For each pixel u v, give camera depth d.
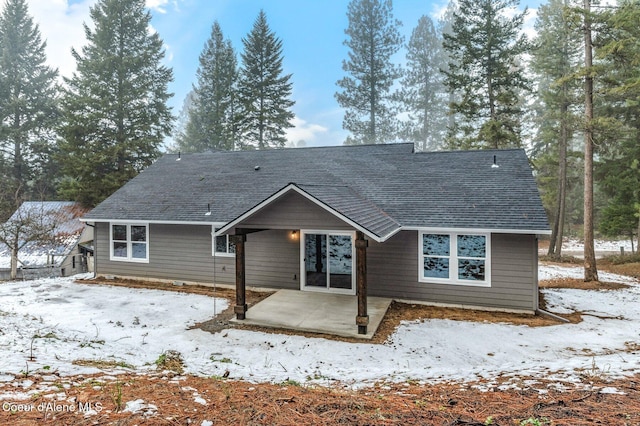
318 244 11.97
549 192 26.30
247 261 12.77
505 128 21.84
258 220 9.41
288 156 16.22
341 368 6.35
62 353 5.39
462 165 13.05
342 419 3.17
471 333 8.38
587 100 14.73
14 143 28.91
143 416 3.03
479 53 21.64
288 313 9.72
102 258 14.76
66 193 24.83
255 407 3.43
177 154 18.50
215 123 35.66
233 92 35.19
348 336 8.25
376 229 8.63
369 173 13.58
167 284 13.64
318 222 9.01
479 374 5.26
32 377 3.87
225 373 5.14
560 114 21.19
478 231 9.94
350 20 38.38
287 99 34.19
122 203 14.81
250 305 10.62
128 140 25.11
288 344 7.75
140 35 27.38
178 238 13.61
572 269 18.77
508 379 4.70
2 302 10.99
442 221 10.40
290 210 9.23
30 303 10.94
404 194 11.95
